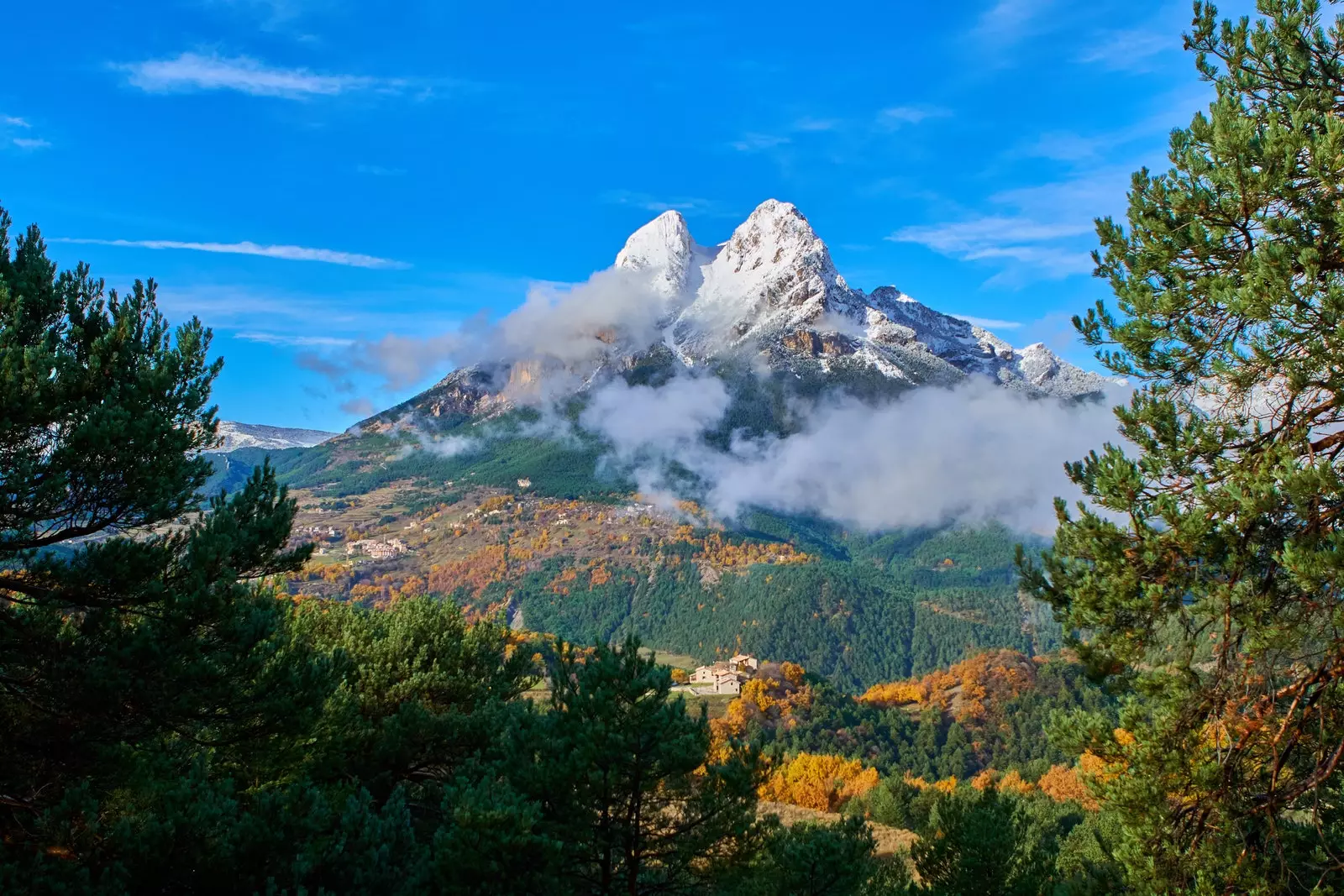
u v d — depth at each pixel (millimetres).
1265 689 9875
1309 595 9211
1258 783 9992
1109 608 10320
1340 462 9562
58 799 11391
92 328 12938
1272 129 9727
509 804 11828
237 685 12656
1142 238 10898
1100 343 11352
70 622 12625
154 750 12711
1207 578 9930
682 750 12508
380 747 19703
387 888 11180
